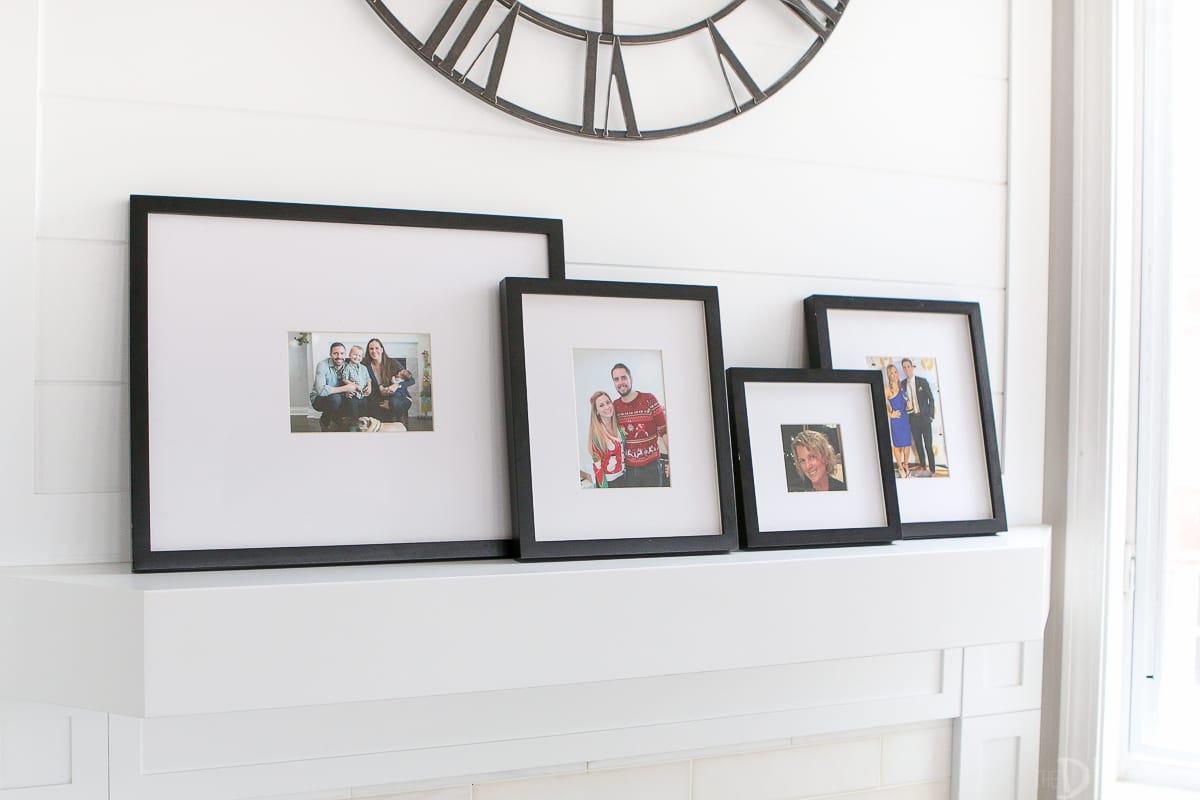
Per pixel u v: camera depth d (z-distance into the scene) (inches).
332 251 39.8
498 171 44.2
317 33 41.4
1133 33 54.9
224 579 34.9
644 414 42.1
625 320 42.6
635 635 38.4
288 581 34.7
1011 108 53.7
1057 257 55.3
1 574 35.6
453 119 43.5
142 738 39.4
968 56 53.0
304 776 41.6
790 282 49.4
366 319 39.9
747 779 49.7
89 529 38.5
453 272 41.5
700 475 42.6
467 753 44.0
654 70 46.6
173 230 37.8
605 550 40.1
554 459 40.4
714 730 48.1
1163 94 55.7
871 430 46.7
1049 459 55.2
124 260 38.8
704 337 43.8
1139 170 55.6
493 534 40.5
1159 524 55.7
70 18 38.1
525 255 42.8
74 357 38.3
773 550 43.5
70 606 34.0
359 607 35.0
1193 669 55.7
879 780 52.2
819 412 46.0
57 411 38.1
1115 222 52.8
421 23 42.8
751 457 44.1
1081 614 53.5
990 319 53.7
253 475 37.5
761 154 48.8
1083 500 53.5
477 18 43.1
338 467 38.7
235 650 33.5
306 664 34.4
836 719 50.4
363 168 42.1
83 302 38.4
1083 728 53.4
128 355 38.7
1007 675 54.0
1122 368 53.6
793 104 49.4
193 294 37.7
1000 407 53.9
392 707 42.8
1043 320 54.5
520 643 36.9
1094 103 53.4
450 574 36.6
